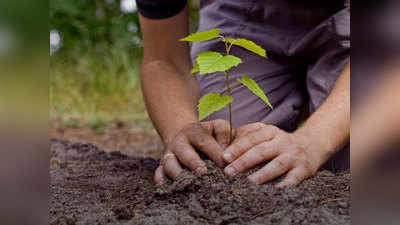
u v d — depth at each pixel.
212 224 0.87
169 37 1.20
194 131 1.03
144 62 1.23
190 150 1.00
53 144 1.52
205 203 0.91
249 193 0.92
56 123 2.18
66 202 1.00
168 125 1.11
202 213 0.90
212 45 1.32
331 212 0.89
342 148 1.07
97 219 0.92
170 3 1.18
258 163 0.97
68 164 1.30
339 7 1.27
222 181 0.95
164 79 1.18
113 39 3.16
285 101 1.29
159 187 0.98
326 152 1.00
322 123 1.02
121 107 2.69
